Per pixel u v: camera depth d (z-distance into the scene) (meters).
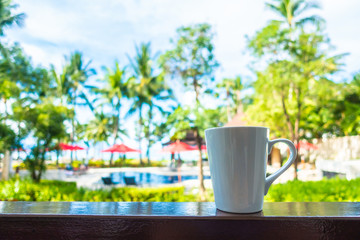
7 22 12.48
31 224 0.65
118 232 0.64
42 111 7.98
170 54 14.89
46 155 8.19
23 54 14.11
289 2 10.48
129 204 0.78
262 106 9.02
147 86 21.84
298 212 0.67
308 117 12.62
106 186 7.70
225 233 0.63
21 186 4.24
